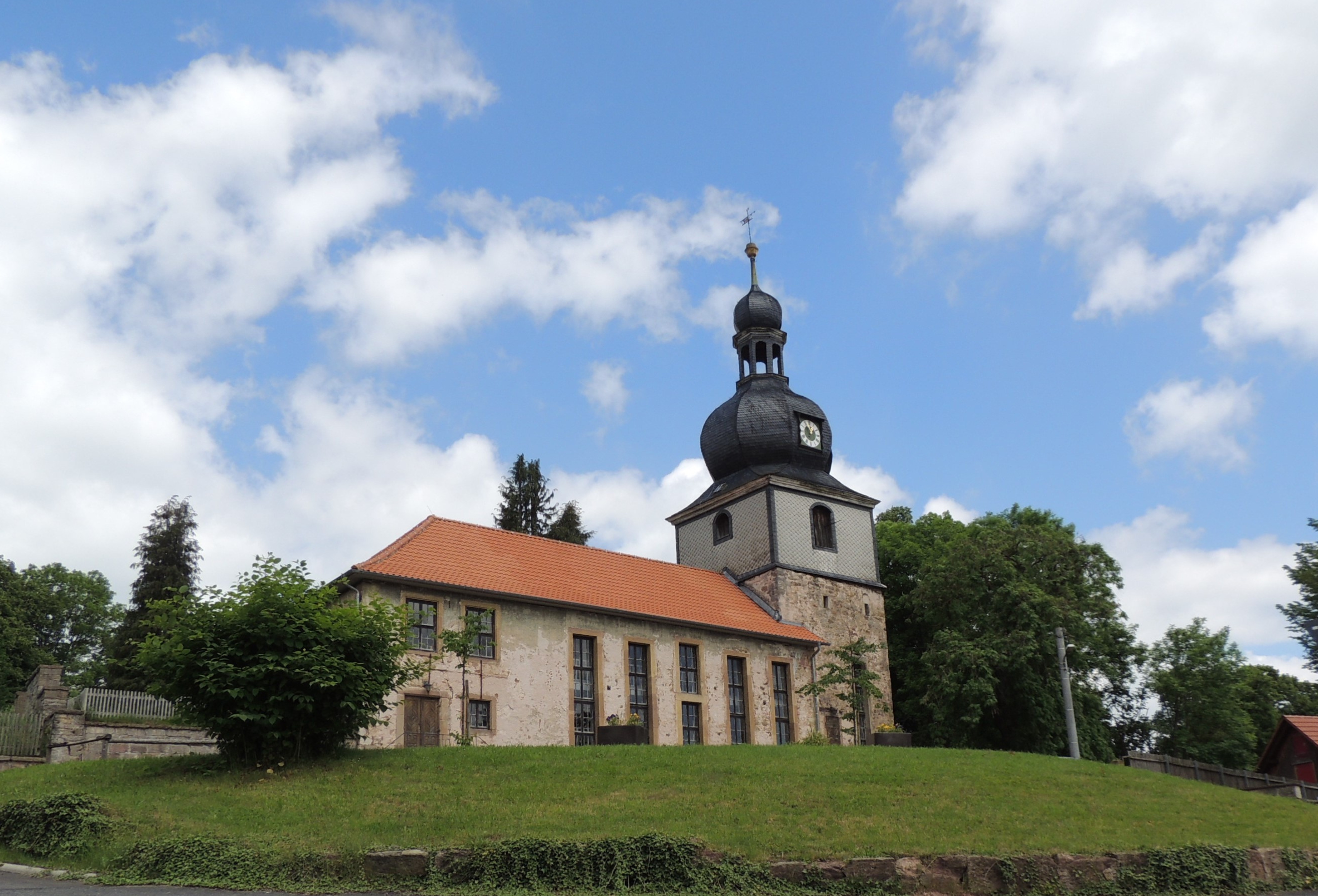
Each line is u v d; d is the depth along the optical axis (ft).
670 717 128.47
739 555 159.74
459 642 104.83
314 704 75.66
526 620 117.80
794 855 57.82
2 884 51.90
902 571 185.47
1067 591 154.51
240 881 52.95
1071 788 80.48
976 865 58.29
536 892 53.06
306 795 67.56
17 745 101.30
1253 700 202.59
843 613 158.71
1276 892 63.82
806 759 85.35
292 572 78.84
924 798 72.18
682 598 140.36
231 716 72.90
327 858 54.44
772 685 142.00
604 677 123.24
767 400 166.61
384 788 69.72
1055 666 147.84
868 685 147.84
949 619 157.58
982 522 187.73
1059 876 59.52
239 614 75.82
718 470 168.25
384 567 108.88
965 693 142.61
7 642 189.57
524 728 113.70
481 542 126.31
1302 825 77.71
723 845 58.39
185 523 204.54
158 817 62.03
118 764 78.84
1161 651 190.49
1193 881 61.62
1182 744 181.78
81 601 212.84
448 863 54.39
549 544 135.64
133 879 53.26
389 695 101.86
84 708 116.67
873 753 92.17
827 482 165.37
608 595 129.08
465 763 77.71
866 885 56.44
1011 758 94.99
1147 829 69.72
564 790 70.44
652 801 68.03
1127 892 60.13
